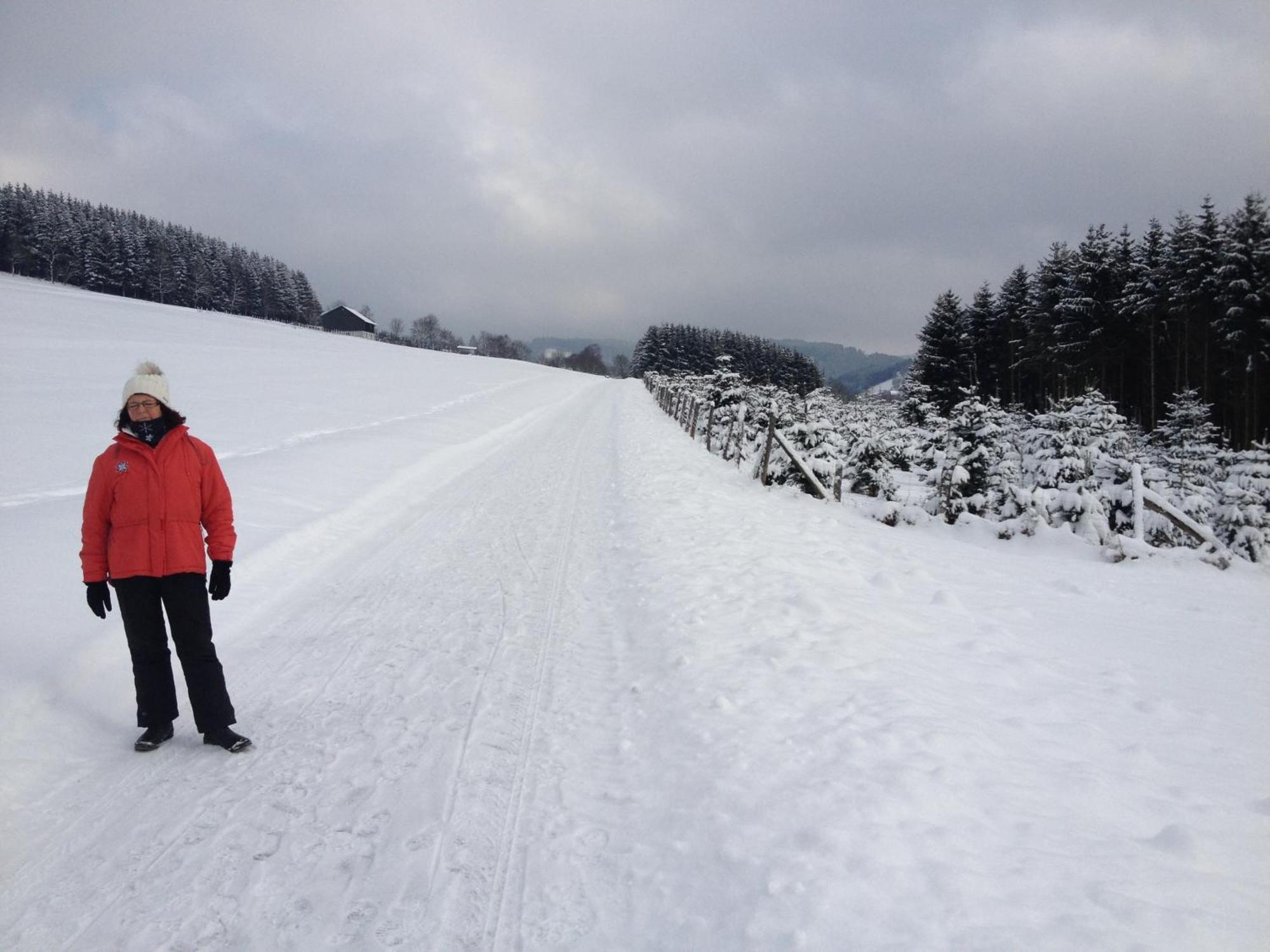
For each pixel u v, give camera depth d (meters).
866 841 2.60
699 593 5.92
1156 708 3.87
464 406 28.67
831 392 17.23
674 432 23.45
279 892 2.73
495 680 4.71
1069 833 2.66
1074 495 8.95
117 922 2.57
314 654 5.23
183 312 76.56
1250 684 4.30
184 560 3.78
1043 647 4.90
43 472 10.64
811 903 2.34
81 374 23.38
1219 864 2.49
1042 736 3.49
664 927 2.45
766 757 3.33
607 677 4.69
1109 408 15.09
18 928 2.53
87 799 3.38
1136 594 6.45
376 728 4.07
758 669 4.35
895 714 3.62
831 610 5.27
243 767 3.66
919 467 16.58
